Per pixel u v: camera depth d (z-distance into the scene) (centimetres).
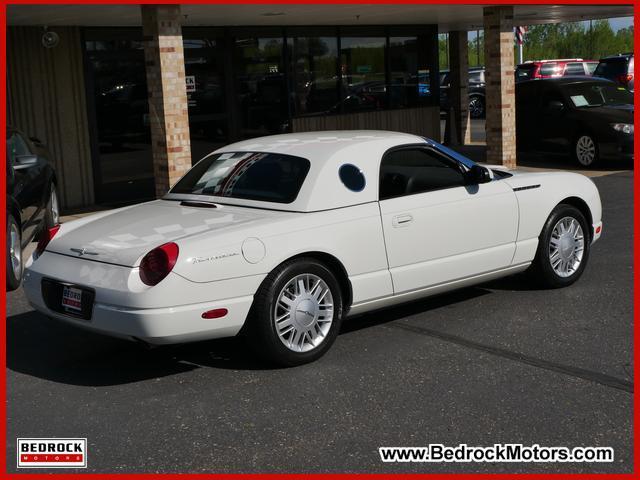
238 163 605
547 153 1588
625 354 532
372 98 1695
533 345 553
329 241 538
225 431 433
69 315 516
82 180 1264
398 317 627
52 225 998
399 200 583
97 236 538
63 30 1215
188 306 482
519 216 655
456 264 615
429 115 1823
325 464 393
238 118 1461
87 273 507
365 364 526
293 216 535
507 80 1384
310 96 1578
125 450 414
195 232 512
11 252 750
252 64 1474
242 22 1376
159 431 436
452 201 609
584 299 660
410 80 1770
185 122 1040
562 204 692
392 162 593
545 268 679
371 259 562
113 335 496
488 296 678
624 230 928
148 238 515
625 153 1422
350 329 602
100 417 457
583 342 557
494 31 1366
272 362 521
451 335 579
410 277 587
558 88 1548
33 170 897
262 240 508
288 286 522
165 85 1016
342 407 459
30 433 438
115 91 1288
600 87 1575
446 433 422
